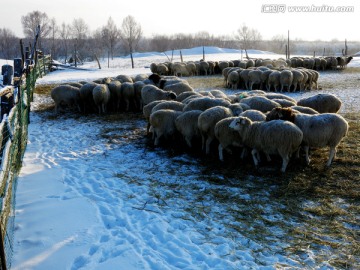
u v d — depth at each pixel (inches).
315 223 228.1
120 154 369.1
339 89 802.2
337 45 4404.5
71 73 1224.2
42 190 277.3
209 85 920.9
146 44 5024.6
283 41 5029.5
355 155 343.0
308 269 182.7
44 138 432.8
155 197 265.9
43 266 183.0
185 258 190.4
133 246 201.8
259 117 350.0
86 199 260.4
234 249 199.8
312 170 311.1
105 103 566.9
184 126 364.5
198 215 238.7
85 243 203.9
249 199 261.6
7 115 269.0
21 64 442.9
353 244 204.4
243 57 2297.0
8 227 195.3
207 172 314.2
